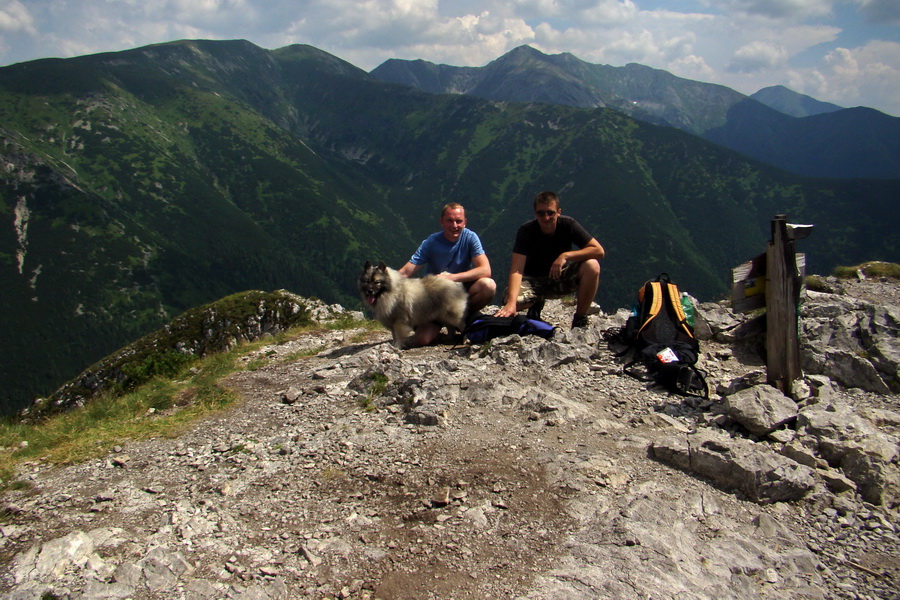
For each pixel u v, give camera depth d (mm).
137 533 4312
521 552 3764
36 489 5266
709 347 7758
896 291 13039
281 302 18969
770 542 3840
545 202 7949
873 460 4391
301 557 3895
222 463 5574
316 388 7457
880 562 3637
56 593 3604
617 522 3941
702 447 4691
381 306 8891
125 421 7391
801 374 5711
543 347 7305
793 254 5469
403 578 3607
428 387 6520
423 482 4703
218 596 3521
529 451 5039
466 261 9508
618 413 5879
